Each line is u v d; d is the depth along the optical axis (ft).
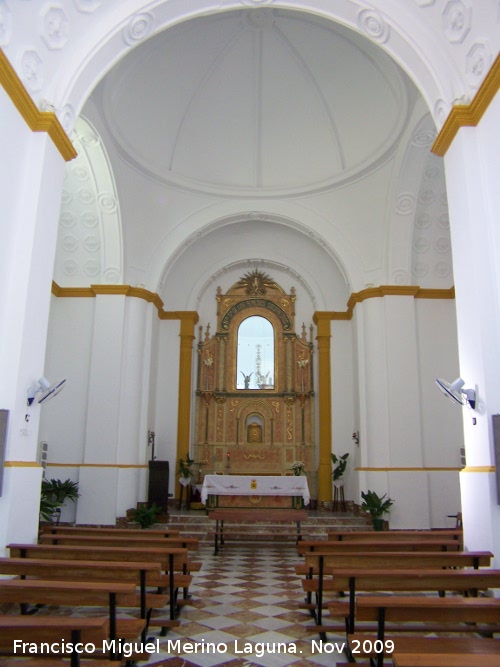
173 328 45.42
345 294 45.52
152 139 37.40
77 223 37.22
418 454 36.35
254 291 46.96
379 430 37.09
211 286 47.19
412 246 38.40
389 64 30.50
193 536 33.09
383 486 35.83
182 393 44.24
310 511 41.19
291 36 34.17
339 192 39.81
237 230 45.29
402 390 37.24
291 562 27.02
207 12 22.98
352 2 21.86
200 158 39.86
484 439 18.30
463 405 19.99
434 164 34.47
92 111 29.89
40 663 10.39
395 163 35.60
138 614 17.42
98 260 38.78
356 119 36.76
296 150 39.73
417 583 13.26
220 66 35.94
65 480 36.60
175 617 17.13
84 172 34.30
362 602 11.10
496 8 17.85
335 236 40.32
